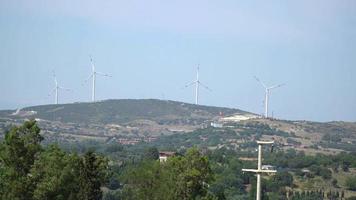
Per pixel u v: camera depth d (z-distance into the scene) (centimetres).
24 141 17312
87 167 18888
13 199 16562
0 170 17138
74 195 18400
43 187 16875
